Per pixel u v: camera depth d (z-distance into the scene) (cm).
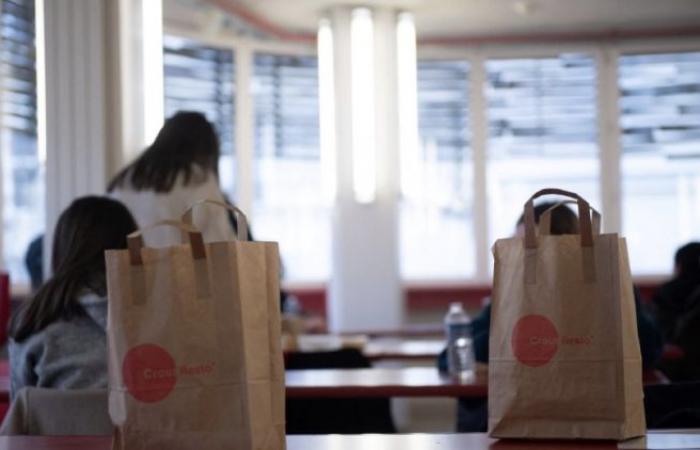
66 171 388
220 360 167
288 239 691
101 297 228
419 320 714
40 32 394
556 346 174
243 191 668
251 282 169
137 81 405
